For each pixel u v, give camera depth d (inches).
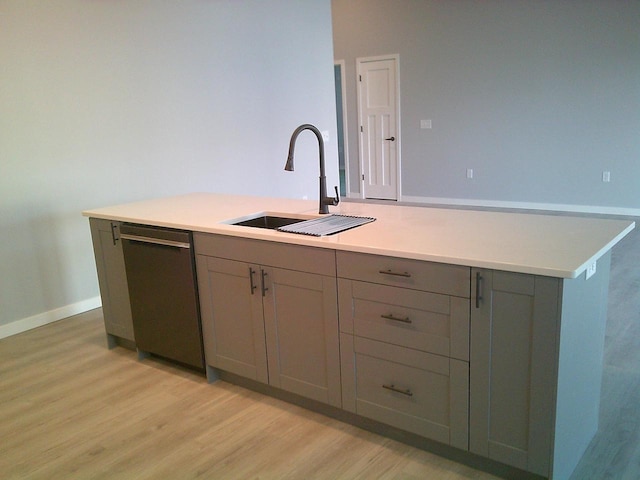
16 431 99.3
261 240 96.7
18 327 148.5
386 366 86.4
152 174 179.5
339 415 98.0
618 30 244.5
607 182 261.6
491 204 296.4
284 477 82.8
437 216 103.0
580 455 83.7
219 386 113.3
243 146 210.8
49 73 149.3
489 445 78.0
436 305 78.1
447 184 308.0
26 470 87.8
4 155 142.4
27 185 147.8
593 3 247.6
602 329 86.9
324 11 239.9
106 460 89.5
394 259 80.7
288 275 94.7
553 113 268.1
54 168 153.1
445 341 78.6
